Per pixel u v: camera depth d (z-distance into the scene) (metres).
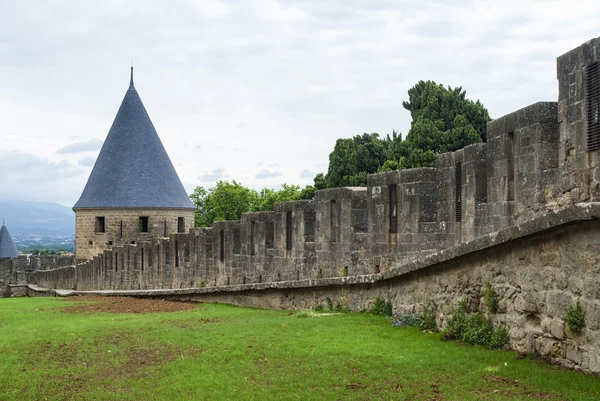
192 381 11.63
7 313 24.44
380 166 59.69
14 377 12.54
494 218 16.16
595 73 12.74
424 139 53.72
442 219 19.22
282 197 93.69
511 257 12.38
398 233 20.75
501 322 12.74
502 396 9.70
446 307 14.78
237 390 10.93
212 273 35.88
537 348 11.58
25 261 96.69
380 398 10.12
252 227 31.47
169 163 82.69
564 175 13.69
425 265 15.37
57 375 12.61
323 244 24.92
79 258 79.50
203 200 106.69
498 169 15.97
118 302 31.27
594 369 10.13
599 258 10.03
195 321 19.64
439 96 56.66
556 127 14.25
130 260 51.12
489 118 56.06
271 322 18.14
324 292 21.95
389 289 18.20
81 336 16.92
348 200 23.44
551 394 9.57
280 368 12.26
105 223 78.44
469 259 13.83
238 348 14.20
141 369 12.84
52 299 36.59
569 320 10.61
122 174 79.19
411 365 11.84
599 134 12.61
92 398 10.94
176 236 41.50
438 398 9.93
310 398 10.26
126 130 81.12
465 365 11.53
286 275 27.88
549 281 11.24
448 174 18.86
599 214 9.58
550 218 10.72
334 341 14.38
